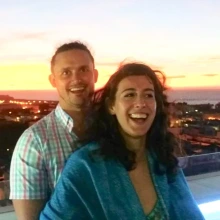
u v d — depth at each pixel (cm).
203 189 184
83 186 86
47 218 86
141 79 89
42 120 102
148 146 96
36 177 96
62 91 103
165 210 89
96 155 88
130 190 87
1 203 151
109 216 84
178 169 100
